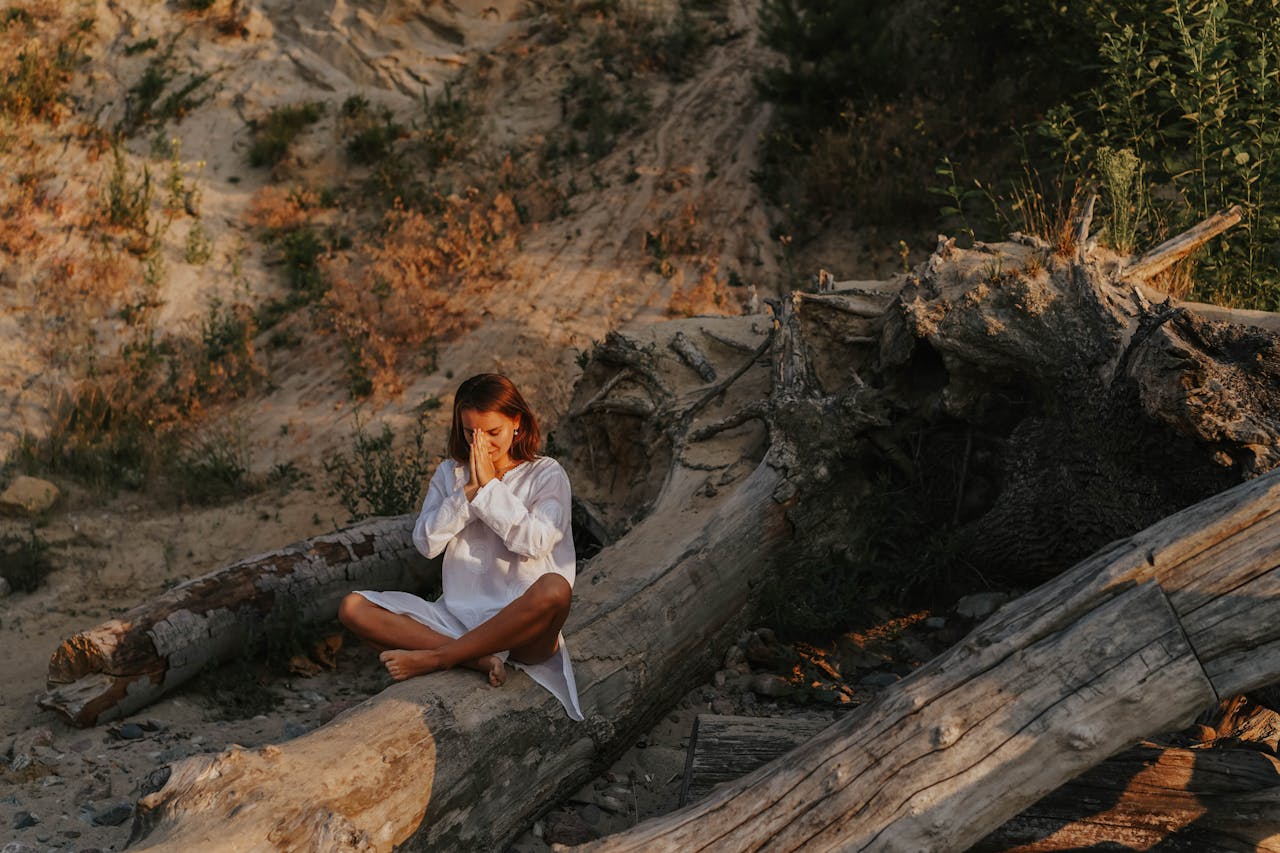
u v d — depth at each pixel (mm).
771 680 4758
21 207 11266
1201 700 2807
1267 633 2814
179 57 13930
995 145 10398
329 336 10258
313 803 2895
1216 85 6914
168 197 11961
